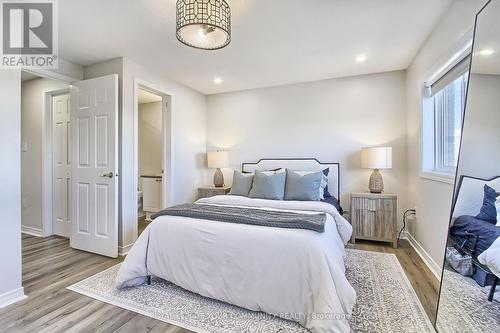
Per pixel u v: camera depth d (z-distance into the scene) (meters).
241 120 4.39
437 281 2.23
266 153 4.21
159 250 2.09
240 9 2.06
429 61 2.53
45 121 3.63
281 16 2.16
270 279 1.70
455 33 1.98
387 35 2.50
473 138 1.61
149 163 5.18
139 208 4.98
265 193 3.21
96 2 1.96
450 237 1.74
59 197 3.65
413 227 3.16
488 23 1.53
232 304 1.85
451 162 2.43
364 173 3.65
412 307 1.83
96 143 2.92
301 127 3.99
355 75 3.67
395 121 3.50
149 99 4.90
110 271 2.46
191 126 4.26
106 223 2.86
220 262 1.85
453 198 1.76
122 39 2.55
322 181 3.29
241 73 3.55
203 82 3.94
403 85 3.46
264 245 1.74
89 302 1.92
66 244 3.30
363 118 3.65
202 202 3.16
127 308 1.84
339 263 1.71
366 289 2.10
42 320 1.70
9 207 1.94
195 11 1.73
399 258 2.78
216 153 4.23
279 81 3.91
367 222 3.26
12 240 1.95
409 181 3.33
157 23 2.26
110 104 2.82
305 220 1.83
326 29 2.38
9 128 1.95
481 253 1.45
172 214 2.20
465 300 1.52
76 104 3.07
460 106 2.24
